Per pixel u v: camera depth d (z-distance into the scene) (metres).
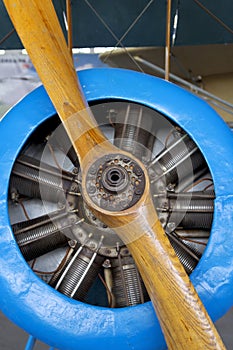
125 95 2.25
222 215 2.06
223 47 5.99
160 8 4.70
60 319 1.97
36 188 2.28
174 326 1.69
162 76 6.60
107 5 4.69
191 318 1.68
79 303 1.98
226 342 4.37
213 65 6.37
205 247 2.12
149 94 2.25
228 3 4.66
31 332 2.00
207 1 4.68
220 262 2.01
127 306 2.09
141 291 2.12
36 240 2.18
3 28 4.75
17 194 2.26
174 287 1.71
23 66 9.05
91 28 4.86
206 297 1.98
